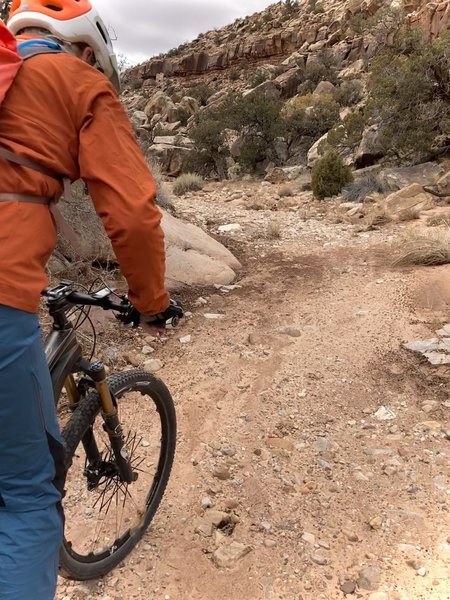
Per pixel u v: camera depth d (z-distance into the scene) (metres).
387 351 4.64
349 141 19.88
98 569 2.30
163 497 2.88
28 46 1.60
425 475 3.09
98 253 5.57
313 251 8.12
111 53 1.87
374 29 20.31
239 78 81.88
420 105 16.58
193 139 30.03
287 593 2.31
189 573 2.41
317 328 5.18
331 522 2.73
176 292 5.99
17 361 1.47
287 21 86.31
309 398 3.94
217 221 10.16
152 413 3.41
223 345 4.80
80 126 1.53
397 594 2.29
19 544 1.59
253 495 2.92
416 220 10.21
